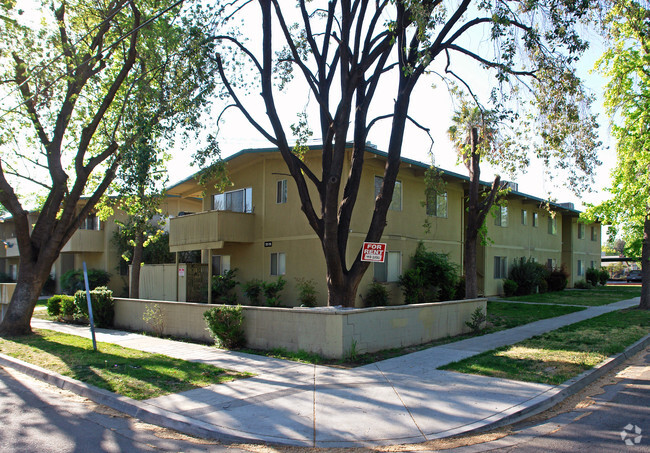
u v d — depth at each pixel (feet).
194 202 100.01
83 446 17.74
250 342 36.86
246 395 23.48
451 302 41.09
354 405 21.85
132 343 40.22
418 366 29.30
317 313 32.32
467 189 76.43
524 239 90.22
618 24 39.37
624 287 113.19
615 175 60.29
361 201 58.18
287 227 61.21
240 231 64.18
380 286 57.82
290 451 17.35
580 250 113.70
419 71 37.76
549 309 59.77
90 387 25.16
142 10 45.16
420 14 31.04
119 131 45.60
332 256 37.50
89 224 98.58
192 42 39.42
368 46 38.91
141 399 22.93
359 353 32.24
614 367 30.37
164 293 72.38
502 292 81.92
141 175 37.55
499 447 17.31
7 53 44.14
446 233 72.28
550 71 35.78
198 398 23.02
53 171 47.39
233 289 67.92
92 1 45.55
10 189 45.55
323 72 40.52
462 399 22.45
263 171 65.16
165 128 39.99
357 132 40.91
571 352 32.76
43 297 100.37
